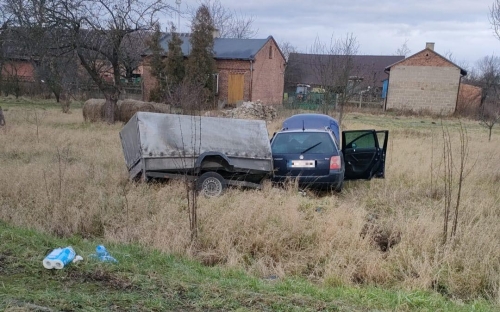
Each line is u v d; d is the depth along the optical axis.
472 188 8.33
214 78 30.17
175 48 29.22
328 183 8.19
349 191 8.73
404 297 3.76
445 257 4.77
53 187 7.02
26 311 2.91
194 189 5.88
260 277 4.60
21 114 21.50
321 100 24.67
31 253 4.09
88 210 6.28
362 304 3.54
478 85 41.06
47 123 18.20
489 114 25.45
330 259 5.02
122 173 8.60
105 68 21.81
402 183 9.09
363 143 9.26
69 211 6.07
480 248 5.03
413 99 36.75
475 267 4.66
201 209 6.41
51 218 5.89
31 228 5.36
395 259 4.96
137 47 19.47
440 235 5.44
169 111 17.80
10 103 31.16
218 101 30.16
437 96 36.28
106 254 4.32
